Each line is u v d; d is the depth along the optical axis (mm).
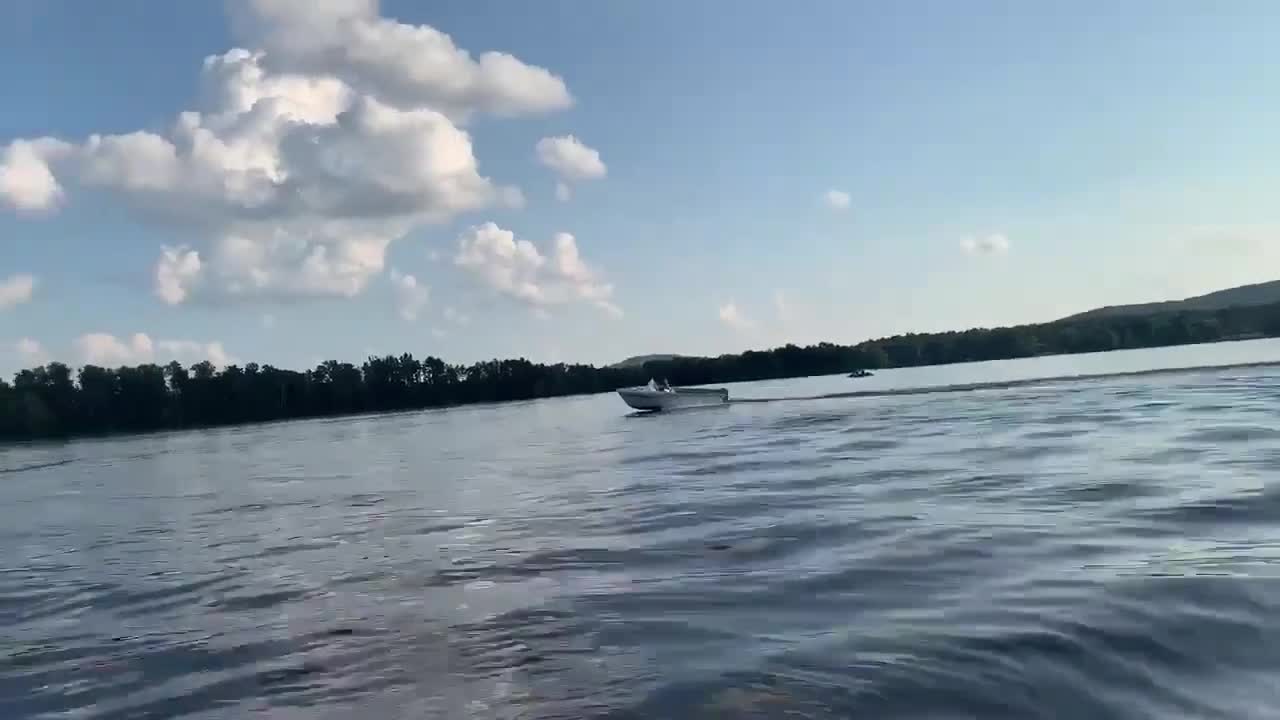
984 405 53875
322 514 26219
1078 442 29016
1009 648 9242
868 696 8227
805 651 9609
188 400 161125
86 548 22688
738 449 37938
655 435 53125
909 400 67375
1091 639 9352
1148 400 46344
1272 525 14328
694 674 9133
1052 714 7684
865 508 19156
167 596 15625
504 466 39500
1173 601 10430
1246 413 34719
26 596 16672
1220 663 8539
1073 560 12930
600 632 11055
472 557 17062
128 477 52312
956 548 14359
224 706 9398
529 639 10984
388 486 33938
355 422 141375
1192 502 16734
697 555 15562
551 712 8406
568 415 104500
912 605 11211
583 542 17797
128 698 9969
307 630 12305
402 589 14602
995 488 20547
